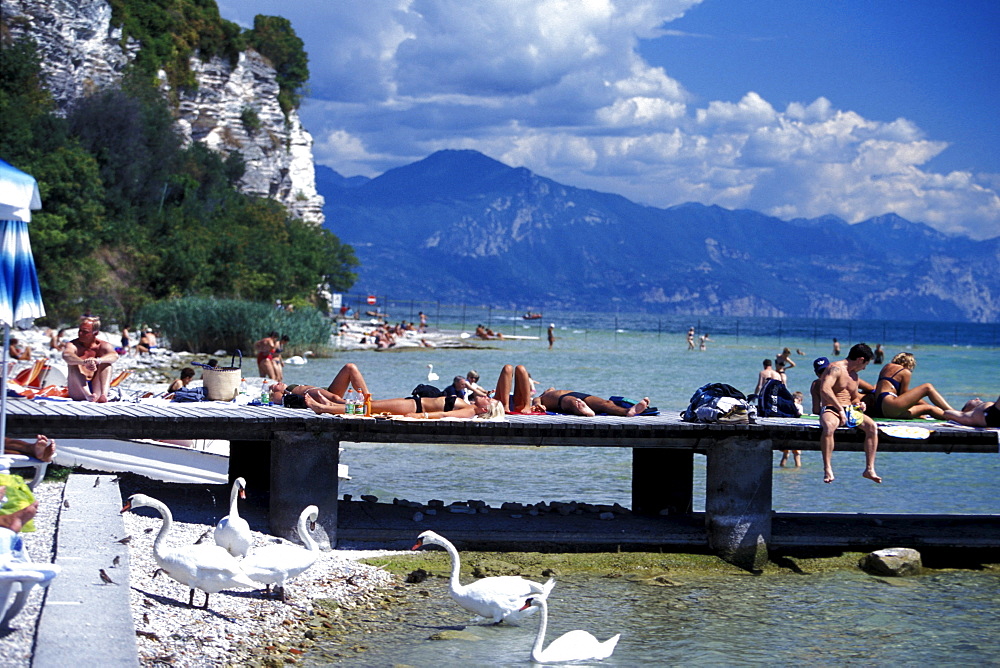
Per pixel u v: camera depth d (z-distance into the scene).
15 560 8.33
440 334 89.38
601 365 58.62
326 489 13.43
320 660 9.47
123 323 60.62
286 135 112.06
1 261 11.57
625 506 17.62
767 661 10.04
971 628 11.27
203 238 75.06
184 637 9.38
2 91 63.41
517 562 13.54
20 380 18.05
